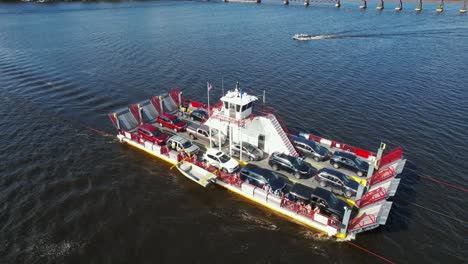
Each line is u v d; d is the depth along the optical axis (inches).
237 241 1089.4
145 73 2925.7
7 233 1109.1
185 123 1790.1
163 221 1176.2
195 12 7308.1
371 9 7667.3
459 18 5964.6
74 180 1401.3
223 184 1296.8
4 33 4517.7
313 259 1020.5
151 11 7337.6
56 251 1041.5
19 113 2068.2
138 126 1777.8
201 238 1101.7
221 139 1595.7
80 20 5772.6
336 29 5167.3
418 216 1211.2
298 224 1147.9
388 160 1347.2
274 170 1382.9
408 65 3166.8
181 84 2672.2
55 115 2058.3
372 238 1101.7
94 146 1691.7
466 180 1419.8
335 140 1785.2
